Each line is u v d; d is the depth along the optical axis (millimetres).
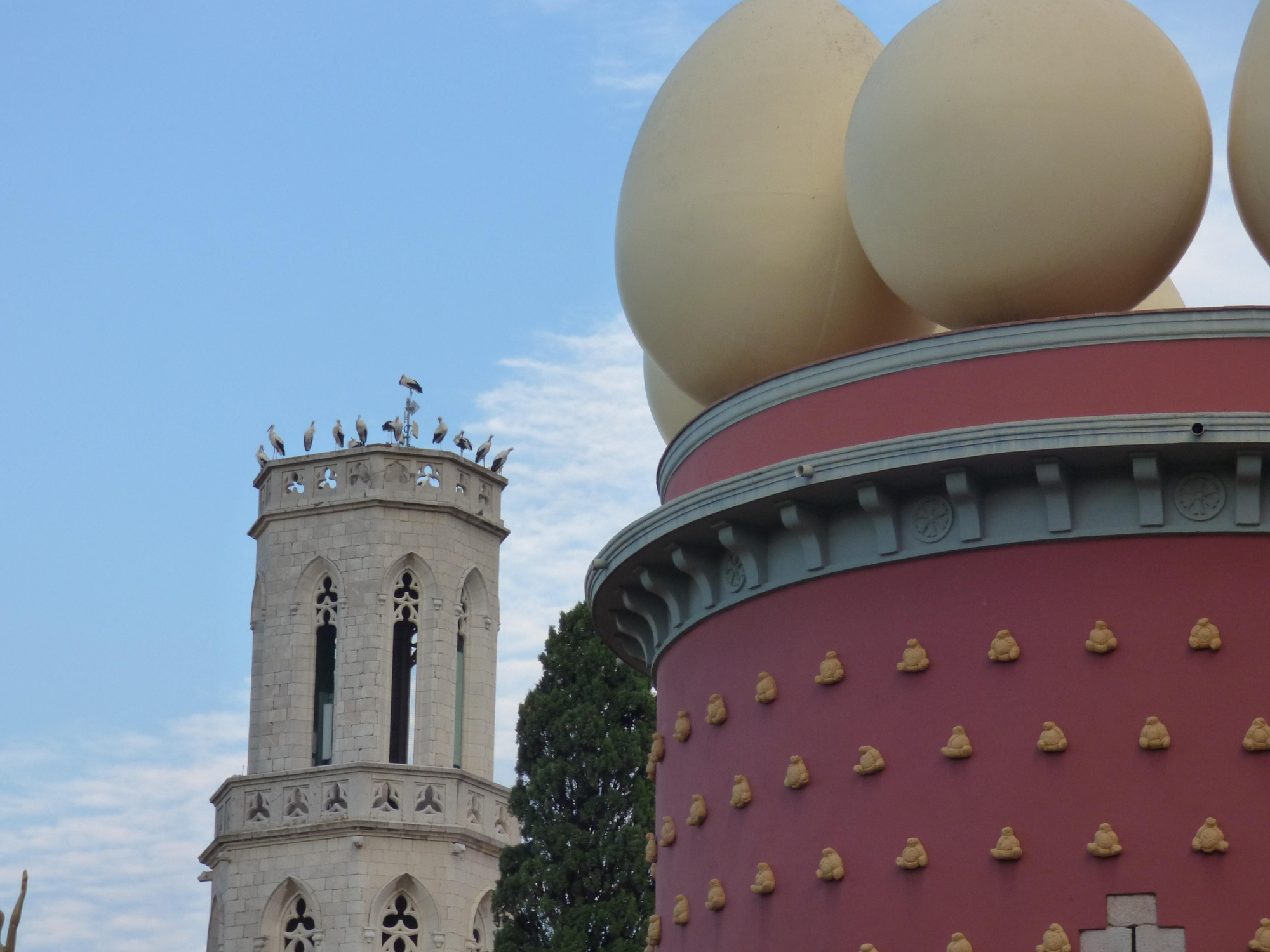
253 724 79750
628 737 61531
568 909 59469
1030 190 27281
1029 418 26891
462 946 76750
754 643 28875
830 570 28000
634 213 31188
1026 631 26688
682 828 29750
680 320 30688
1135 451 26031
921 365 27656
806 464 27391
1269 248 28188
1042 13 27953
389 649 79312
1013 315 28062
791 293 30000
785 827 27938
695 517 28641
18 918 29828
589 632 63000
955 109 27578
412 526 80562
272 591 80875
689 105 31156
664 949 29844
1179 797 25766
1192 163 27969
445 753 78938
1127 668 26250
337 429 82000
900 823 26938
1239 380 26625
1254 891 25297
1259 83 27891
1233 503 26250
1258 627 26031
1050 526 26625
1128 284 28031
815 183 30156
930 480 27109
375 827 76375
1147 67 27828
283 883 76688
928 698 27062
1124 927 25531
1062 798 26125
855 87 30922
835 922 27141
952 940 26141
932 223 27766
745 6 32094
